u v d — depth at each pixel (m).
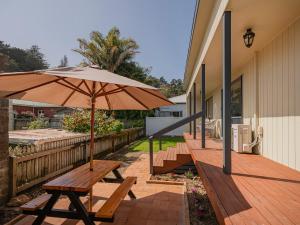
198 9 4.50
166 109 25.22
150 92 3.56
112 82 2.54
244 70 6.59
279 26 4.03
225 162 3.42
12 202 4.24
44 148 5.71
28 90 3.41
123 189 3.60
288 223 1.91
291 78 3.87
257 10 3.39
